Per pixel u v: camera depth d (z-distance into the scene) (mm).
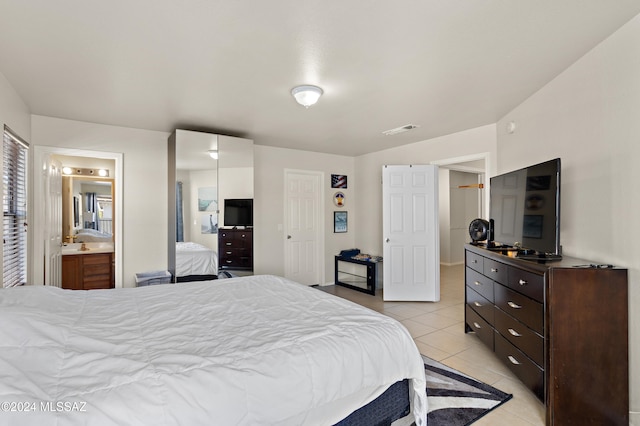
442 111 3594
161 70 2551
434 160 4848
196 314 1988
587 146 2387
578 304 2006
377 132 4480
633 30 1952
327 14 1854
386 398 1860
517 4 1789
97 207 5445
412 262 4980
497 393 2391
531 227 2645
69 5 1755
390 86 2900
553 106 2797
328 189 6004
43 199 3633
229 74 2629
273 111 3543
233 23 1935
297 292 2539
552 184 2377
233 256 4383
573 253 2543
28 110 3396
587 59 2363
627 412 1996
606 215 2195
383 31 2037
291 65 2484
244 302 2254
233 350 1477
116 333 1650
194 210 4145
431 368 2775
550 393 2000
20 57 2330
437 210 4938
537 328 2139
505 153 3736
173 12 1822
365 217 6074
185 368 1301
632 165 1979
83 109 3436
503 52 2326
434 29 2023
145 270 4199
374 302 4918
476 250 3275
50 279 3814
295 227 5691
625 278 2012
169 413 1121
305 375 1435
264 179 5336
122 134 4082
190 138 4129
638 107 1931
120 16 1856
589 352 1999
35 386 1084
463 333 3596
